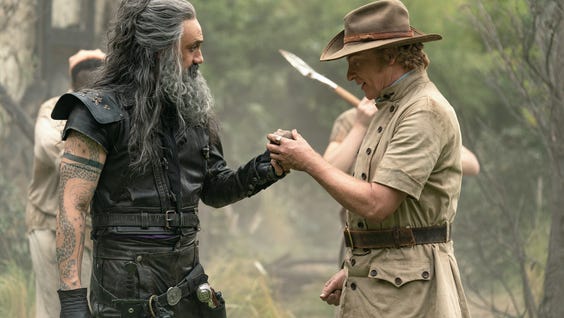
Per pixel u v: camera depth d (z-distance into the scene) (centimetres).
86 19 972
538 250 832
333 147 562
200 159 407
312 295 1040
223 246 1195
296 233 1706
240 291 865
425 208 388
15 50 919
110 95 385
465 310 396
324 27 1845
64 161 380
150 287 386
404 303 385
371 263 395
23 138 902
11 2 902
